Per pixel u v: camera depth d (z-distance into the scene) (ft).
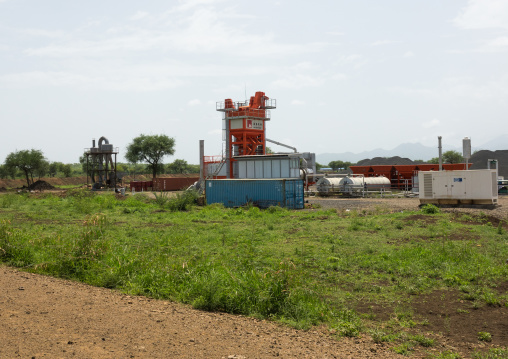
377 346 23.07
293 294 28.86
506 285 35.04
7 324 21.54
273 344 21.43
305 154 245.86
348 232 66.90
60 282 33.65
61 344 19.20
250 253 45.44
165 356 18.57
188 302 29.73
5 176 322.96
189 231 68.08
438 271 39.86
